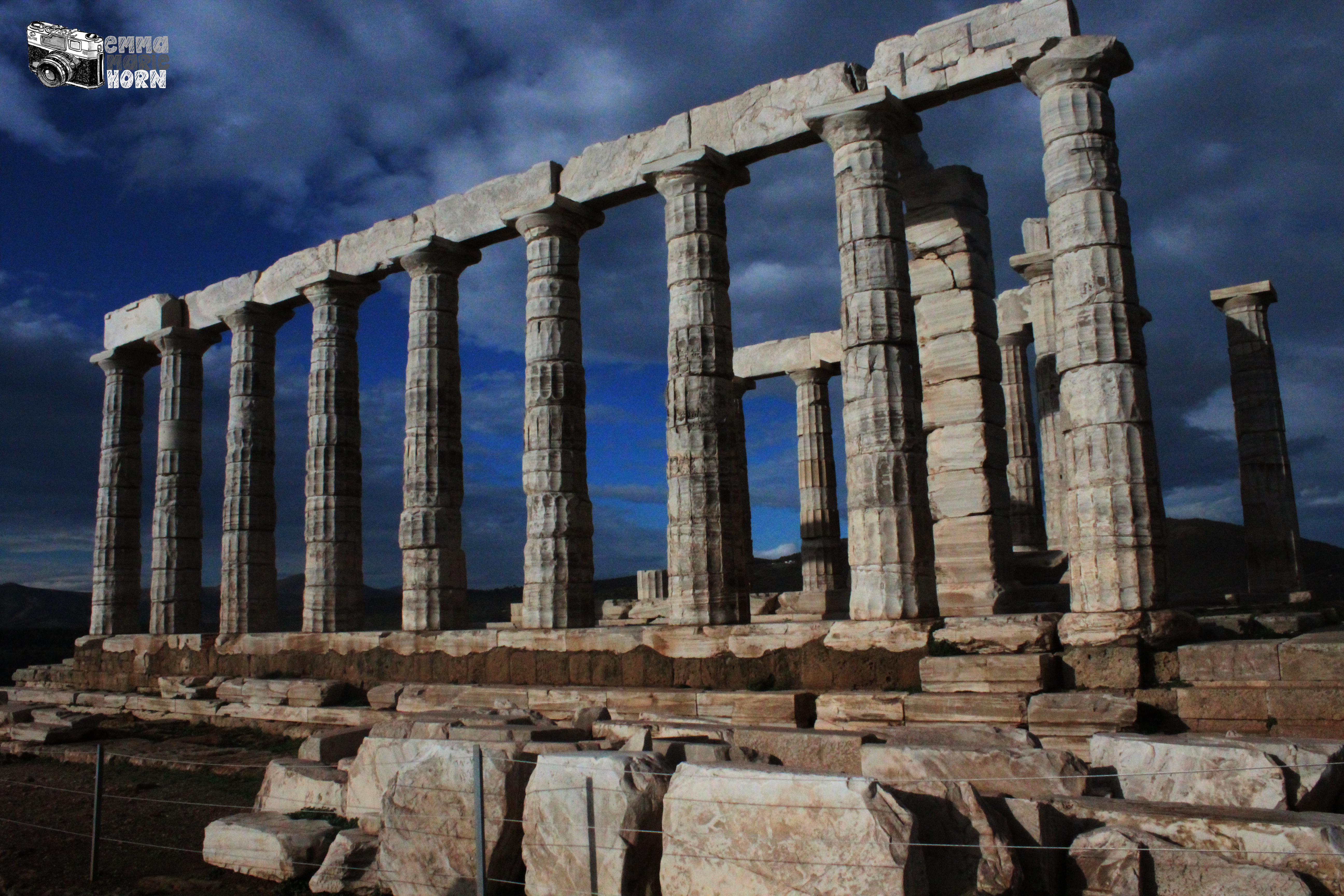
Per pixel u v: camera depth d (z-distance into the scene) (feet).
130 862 34.19
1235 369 73.00
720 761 30.81
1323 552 142.72
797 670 46.50
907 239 56.75
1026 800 24.94
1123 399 41.09
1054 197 43.52
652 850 25.71
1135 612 39.17
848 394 47.75
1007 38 46.16
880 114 48.47
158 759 54.34
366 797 34.47
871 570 45.70
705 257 54.03
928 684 41.60
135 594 89.30
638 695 48.91
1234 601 64.08
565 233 61.21
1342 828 22.39
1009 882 23.24
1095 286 41.91
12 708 67.87
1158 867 22.99
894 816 22.49
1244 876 21.91
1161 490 41.32
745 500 92.63
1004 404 65.62
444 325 67.15
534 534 58.95
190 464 84.74
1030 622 40.83
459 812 28.19
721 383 53.67
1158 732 36.76
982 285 56.03
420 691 58.34
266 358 79.71
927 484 51.16
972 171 56.80
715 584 51.78
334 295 72.84
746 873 23.25
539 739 34.78
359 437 73.72
